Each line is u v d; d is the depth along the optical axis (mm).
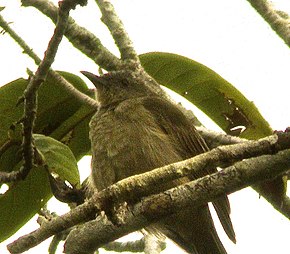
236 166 8773
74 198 11125
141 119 11391
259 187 10672
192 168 8312
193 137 11734
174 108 11953
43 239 8641
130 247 12289
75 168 11266
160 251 11766
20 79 11594
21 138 11953
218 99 12203
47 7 11938
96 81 12492
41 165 10891
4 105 11750
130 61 12391
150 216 9242
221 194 8914
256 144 8211
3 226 12102
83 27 12406
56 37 9234
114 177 11250
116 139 11266
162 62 12336
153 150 11211
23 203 12047
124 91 12320
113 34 12453
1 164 12008
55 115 12195
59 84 11812
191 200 9023
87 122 12297
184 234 11320
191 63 12133
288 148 8156
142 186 8297
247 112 12039
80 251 9812
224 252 11219
